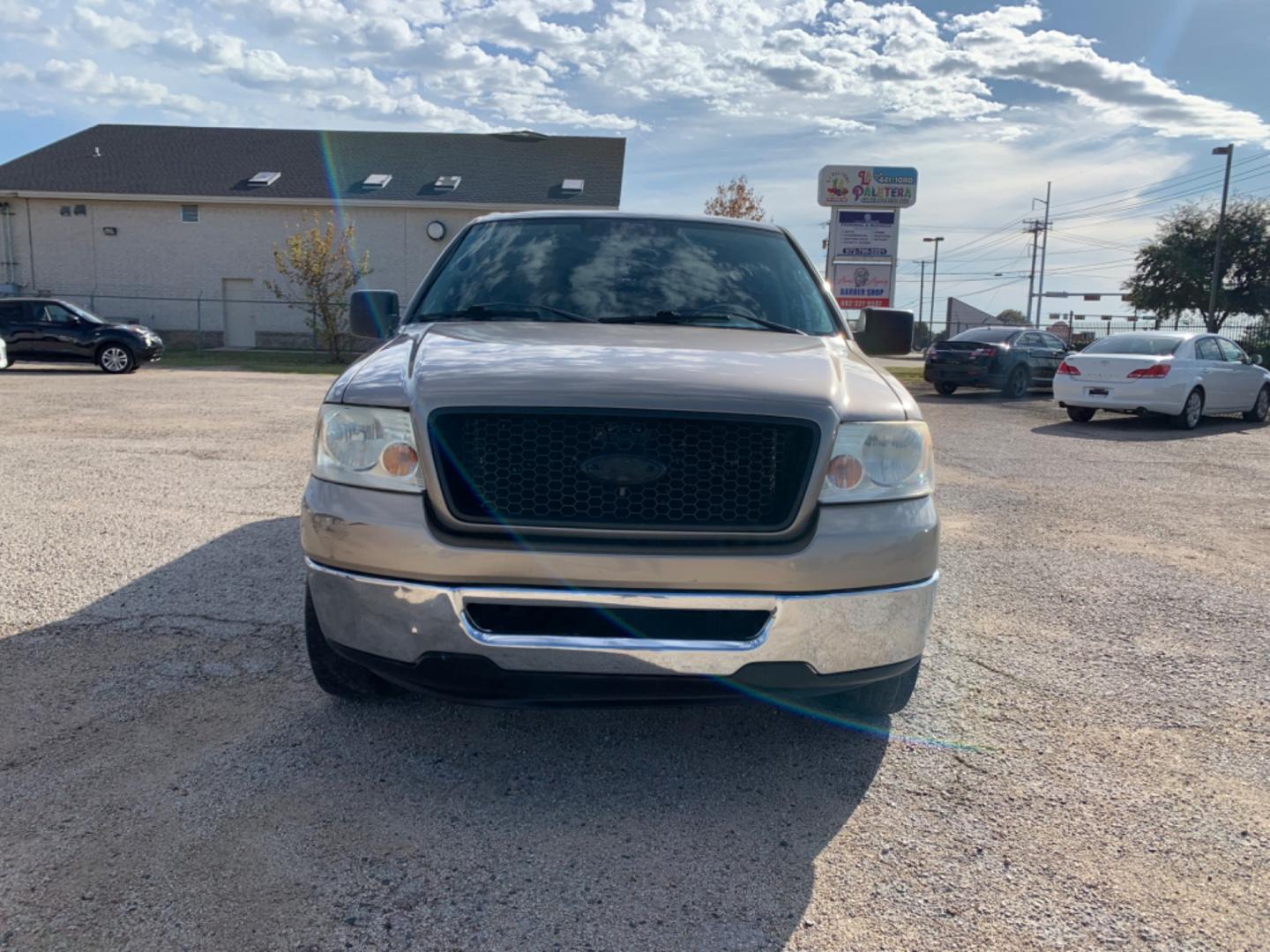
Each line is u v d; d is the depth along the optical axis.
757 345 3.33
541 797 2.83
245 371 21.75
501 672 2.62
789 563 2.61
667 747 3.19
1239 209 41.41
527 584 2.58
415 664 2.66
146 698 3.43
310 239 28.56
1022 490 8.35
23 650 3.87
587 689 2.63
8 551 5.33
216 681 3.61
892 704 3.33
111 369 19.78
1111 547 6.25
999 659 4.09
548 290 3.91
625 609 2.58
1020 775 3.04
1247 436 13.30
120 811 2.67
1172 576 5.54
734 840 2.62
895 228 23.38
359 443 2.76
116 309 31.78
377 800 2.78
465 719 3.34
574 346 3.10
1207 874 2.51
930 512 2.86
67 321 19.62
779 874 2.46
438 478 2.63
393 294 4.43
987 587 5.23
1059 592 5.15
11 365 21.58
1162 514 7.41
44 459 8.37
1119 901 2.38
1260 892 2.43
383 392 2.78
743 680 2.64
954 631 4.46
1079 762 3.14
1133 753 3.21
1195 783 3.01
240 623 4.23
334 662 3.22
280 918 2.23
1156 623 4.64
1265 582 5.44
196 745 3.09
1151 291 43.03
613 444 2.65
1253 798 2.92
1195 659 4.13
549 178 32.09
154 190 31.05
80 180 31.52
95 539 5.61
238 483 7.43
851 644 2.70
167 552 5.36
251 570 5.02
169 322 31.86
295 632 4.13
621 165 33.16
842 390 2.87
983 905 2.35
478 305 3.87
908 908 2.33
